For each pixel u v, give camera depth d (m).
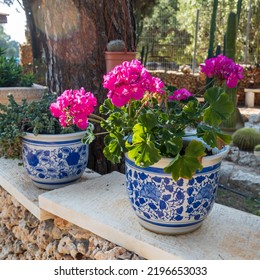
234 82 1.28
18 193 1.75
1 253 1.93
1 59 2.95
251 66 7.92
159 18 10.02
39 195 1.58
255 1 8.03
